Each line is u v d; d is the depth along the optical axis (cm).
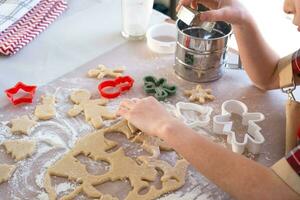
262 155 82
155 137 83
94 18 123
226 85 100
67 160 79
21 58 106
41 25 117
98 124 86
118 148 82
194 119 90
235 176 71
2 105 91
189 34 101
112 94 94
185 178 77
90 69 102
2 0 121
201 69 98
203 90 97
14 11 118
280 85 97
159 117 82
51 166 77
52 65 104
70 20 122
